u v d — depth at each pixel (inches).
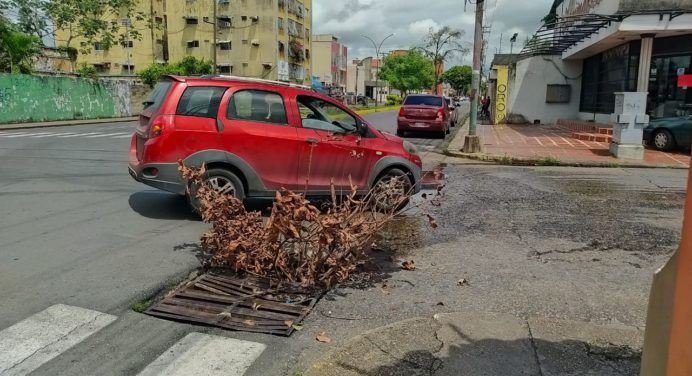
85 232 233.0
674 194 353.1
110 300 161.3
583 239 238.7
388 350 130.0
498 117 1082.7
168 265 192.4
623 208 305.7
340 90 2945.4
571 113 1002.7
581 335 137.8
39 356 128.3
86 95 1269.7
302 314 154.3
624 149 524.4
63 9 1440.7
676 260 75.9
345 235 168.2
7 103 1020.5
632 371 120.6
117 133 804.0
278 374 122.8
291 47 2347.4
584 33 734.5
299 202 165.8
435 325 143.2
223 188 260.1
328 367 122.6
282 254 174.1
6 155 492.1
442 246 227.0
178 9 2190.0
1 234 227.3
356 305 162.4
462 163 526.0
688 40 636.1
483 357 126.6
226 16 2151.8
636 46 701.3
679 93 652.7
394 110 2174.0
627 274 191.9
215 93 259.6
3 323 144.9
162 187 250.7
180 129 249.8
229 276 182.4
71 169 409.1
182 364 126.3
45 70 1385.3
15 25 1299.2
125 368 124.1
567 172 462.6
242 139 258.5
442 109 794.8
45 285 171.3
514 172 460.8
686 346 69.5
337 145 279.3
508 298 168.2
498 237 241.9
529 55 1012.5
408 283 181.5
